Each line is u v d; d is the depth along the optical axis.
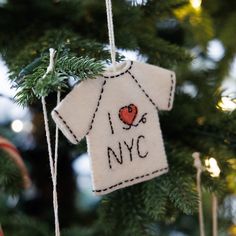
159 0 0.60
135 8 0.61
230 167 0.58
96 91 0.50
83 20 0.62
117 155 0.51
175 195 0.53
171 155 0.57
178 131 0.61
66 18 0.62
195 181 0.56
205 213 0.74
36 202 0.78
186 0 0.61
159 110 0.55
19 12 0.63
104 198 0.57
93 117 0.50
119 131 0.51
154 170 0.52
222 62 0.76
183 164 0.56
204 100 0.62
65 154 0.72
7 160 0.59
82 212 0.81
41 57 0.52
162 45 0.59
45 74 0.48
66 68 0.49
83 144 0.56
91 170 0.50
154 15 0.62
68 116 0.49
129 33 0.59
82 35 0.61
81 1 0.61
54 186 0.49
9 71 0.55
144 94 0.52
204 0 0.73
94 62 0.49
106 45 0.57
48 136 0.49
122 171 0.51
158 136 0.53
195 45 0.75
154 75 0.53
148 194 0.55
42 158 0.75
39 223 0.70
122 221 0.58
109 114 0.51
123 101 0.51
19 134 0.73
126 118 0.51
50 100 0.58
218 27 0.75
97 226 0.71
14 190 0.60
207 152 0.58
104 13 0.61
